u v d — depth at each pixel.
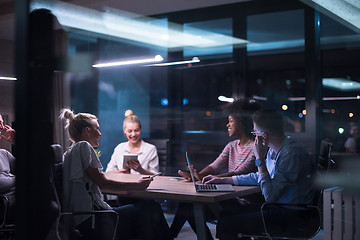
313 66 3.31
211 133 3.03
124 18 4.51
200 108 3.24
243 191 2.26
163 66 3.88
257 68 3.64
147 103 3.76
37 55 1.70
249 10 4.18
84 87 2.99
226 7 4.38
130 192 2.30
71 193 2.08
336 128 2.98
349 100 3.16
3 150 2.71
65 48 3.10
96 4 3.89
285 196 2.18
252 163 2.72
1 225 2.45
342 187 2.23
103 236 2.18
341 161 2.36
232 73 3.78
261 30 4.02
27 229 1.66
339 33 3.30
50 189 1.83
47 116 1.78
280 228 2.15
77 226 2.07
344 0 3.23
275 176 2.21
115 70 3.61
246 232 2.21
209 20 4.58
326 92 3.23
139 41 4.65
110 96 3.40
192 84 3.62
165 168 3.55
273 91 3.19
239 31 4.19
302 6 3.54
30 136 1.67
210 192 2.18
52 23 1.79
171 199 2.18
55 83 1.90
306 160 2.20
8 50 2.83
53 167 1.87
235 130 2.86
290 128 3.16
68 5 3.35
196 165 2.99
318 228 2.11
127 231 2.34
